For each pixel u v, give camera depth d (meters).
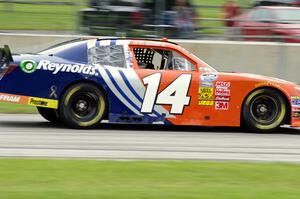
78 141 21.09
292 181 15.10
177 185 14.13
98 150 19.45
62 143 20.55
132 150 19.69
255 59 41.88
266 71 42.00
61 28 42.69
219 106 24.36
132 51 24.38
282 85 24.83
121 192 12.95
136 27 40.97
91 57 24.06
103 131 23.77
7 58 23.14
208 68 24.56
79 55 23.98
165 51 24.62
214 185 14.30
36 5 42.84
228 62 41.75
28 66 23.30
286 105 24.97
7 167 15.61
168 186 13.93
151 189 13.43
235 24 42.56
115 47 24.31
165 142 21.69
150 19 41.09
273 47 41.88
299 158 19.39
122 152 19.25
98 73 23.69
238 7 43.50
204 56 41.53
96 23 41.50
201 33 42.12
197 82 24.16
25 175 14.73
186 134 24.05
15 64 23.20
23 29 42.66
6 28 42.56
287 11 43.44
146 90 23.89
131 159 17.88
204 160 18.03
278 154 20.05
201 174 15.53
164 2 41.22
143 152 19.39
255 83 24.58
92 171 15.43
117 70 23.95
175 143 21.56
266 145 21.94
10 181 14.08
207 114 24.28
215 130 25.64
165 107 24.03
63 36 41.38
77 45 24.17
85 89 23.66
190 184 14.35
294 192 13.62
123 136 22.72
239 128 26.47
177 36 41.50
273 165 17.05
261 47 41.81
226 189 13.66
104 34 41.31
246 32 42.47
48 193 12.63
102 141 21.30
